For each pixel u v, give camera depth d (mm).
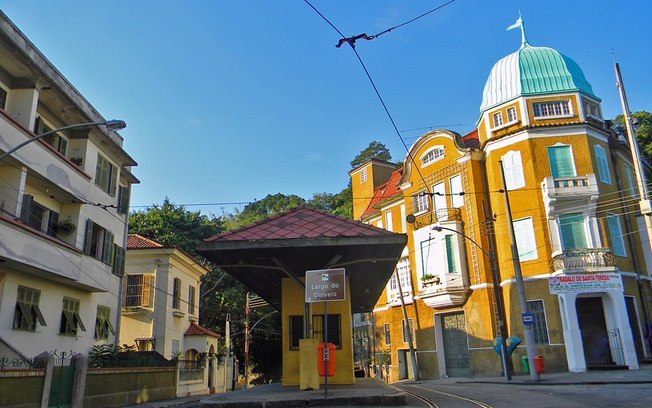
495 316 29531
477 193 31266
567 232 27500
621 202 28891
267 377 53906
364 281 18484
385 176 48219
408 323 33969
